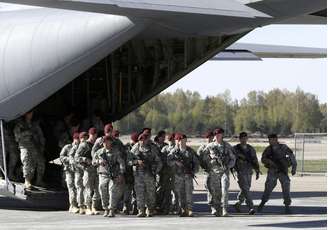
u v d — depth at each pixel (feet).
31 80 93.61
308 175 178.19
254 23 87.45
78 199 94.38
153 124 607.37
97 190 93.56
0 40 96.84
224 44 97.60
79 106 113.70
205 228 79.87
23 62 94.02
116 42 88.84
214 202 91.86
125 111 110.73
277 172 95.96
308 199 116.78
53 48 91.66
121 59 108.99
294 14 84.38
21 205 105.60
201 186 143.43
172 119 613.11
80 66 91.50
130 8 72.69
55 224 83.66
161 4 74.79
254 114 653.30
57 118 112.68
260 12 78.38
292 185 143.95
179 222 85.30
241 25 88.58
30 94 94.68
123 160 90.38
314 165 219.41
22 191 96.12
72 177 95.40
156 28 92.02
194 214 94.73
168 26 90.33
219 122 632.38
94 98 112.47
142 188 90.68
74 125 104.17
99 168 90.63
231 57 138.82
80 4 73.46
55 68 91.91
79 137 94.58
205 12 75.05
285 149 96.07
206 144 92.22
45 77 92.89
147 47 104.94
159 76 105.09
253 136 604.08
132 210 94.99
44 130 110.42
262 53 159.74
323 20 92.73
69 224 83.61
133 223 84.33
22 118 98.37
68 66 91.45
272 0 80.23
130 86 109.19
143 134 91.04
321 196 121.49
